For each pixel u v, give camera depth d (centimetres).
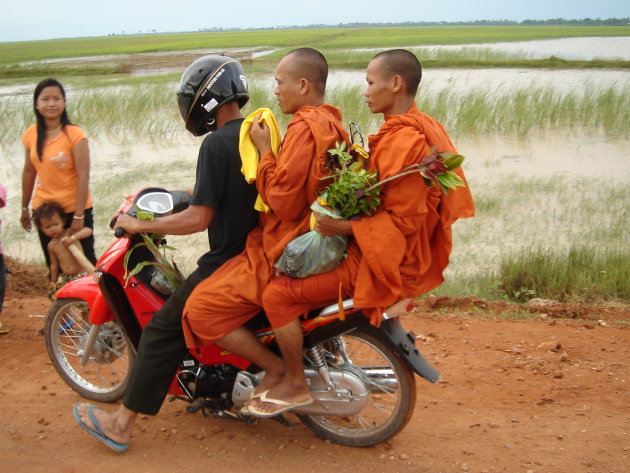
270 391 333
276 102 1770
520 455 341
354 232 293
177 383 367
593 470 325
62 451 358
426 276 322
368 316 313
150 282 373
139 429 378
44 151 509
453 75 2619
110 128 1562
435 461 338
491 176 1141
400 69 313
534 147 1362
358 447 352
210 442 363
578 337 493
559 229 862
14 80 2967
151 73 3162
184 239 874
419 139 287
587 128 1536
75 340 460
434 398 409
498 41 5891
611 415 379
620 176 1131
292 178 298
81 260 413
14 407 407
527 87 2109
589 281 635
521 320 539
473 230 866
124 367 443
